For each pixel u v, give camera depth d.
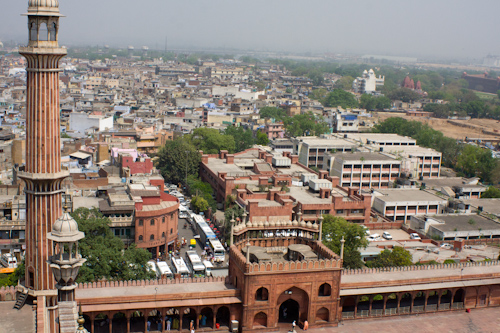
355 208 157.50
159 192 141.25
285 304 81.62
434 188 197.75
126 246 133.25
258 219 142.50
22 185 145.00
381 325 82.00
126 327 75.44
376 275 86.56
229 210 149.25
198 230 155.25
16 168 163.00
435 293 92.38
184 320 79.00
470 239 146.75
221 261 133.25
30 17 71.69
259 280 75.38
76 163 187.62
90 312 70.88
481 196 196.50
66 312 57.28
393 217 169.12
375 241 141.88
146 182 162.25
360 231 124.88
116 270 97.06
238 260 77.56
